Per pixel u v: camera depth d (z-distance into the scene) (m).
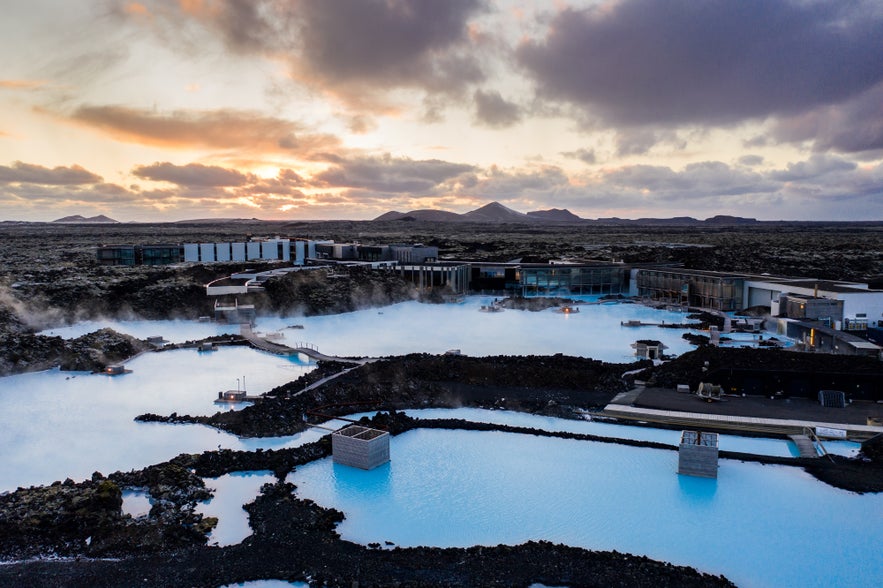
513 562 41.81
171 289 144.38
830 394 72.44
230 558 42.41
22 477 55.50
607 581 39.84
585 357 97.50
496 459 59.84
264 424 67.50
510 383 82.75
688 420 68.88
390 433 66.12
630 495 52.22
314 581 39.84
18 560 42.16
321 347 107.00
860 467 56.88
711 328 113.81
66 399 78.25
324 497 52.19
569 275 176.50
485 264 184.62
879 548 44.03
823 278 182.88
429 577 40.25
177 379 87.12
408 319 138.88
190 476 54.34
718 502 50.91
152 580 39.94
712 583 39.53
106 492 48.53
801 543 44.75
